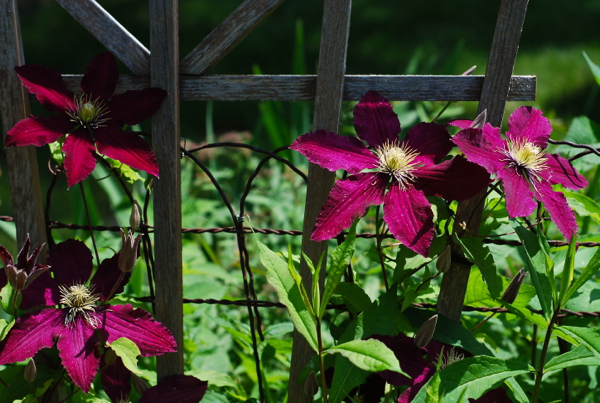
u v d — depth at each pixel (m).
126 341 0.91
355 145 0.93
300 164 1.43
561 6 4.57
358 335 0.91
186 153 0.96
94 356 0.92
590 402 1.11
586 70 3.63
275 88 0.93
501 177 0.89
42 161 2.52
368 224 1.27
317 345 0.88
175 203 0.95
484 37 4.16
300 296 0.89
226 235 1.40
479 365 0.89
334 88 0.92
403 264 0.94
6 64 0.93
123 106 0.93
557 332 0.91
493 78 0.92
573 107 3.19
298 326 0.88
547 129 0.94
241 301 1.00
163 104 0.93
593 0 4.65
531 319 0.92
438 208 0.95
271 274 0.88
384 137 0.93
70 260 0.96
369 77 0.93
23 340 0.91
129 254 0.91
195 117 3.03
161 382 0.97
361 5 4.79
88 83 0.93
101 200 2.28
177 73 0.93
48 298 0.94
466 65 3.78
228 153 1.63
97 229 1.00
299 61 1.36
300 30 1.35
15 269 0.88
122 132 0.93
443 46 4.07
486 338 1.06
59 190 2.32
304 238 0.96
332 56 0.92
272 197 1.43
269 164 1.61
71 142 0.91
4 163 2.62
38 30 4.23
